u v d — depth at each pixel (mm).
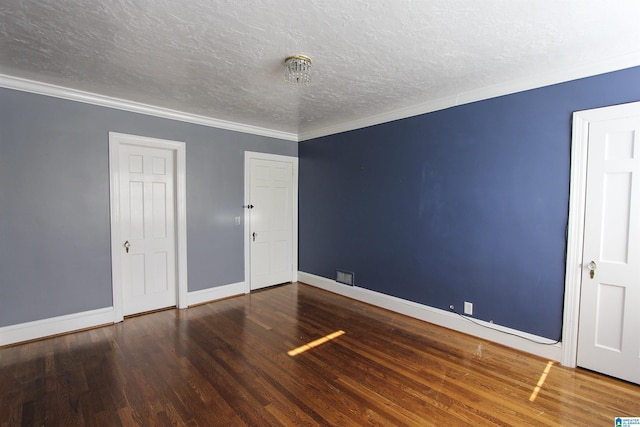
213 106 3520
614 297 2320
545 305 2635
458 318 3166
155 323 3383
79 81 2809
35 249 2926
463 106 3092
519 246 2768
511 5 1675
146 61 2387
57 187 3021
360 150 4094
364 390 2199
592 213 2391
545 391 2186
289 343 2918
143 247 3674
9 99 2771
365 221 4066
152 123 3584
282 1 1647
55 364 2516
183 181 3836
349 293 4277
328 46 2139
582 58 2307
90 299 3223
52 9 1724
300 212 5109
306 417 1924
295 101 3340
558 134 2535
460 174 3135
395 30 1937
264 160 4695
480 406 2031
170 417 1914
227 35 2002
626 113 2227
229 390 2189
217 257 4199
